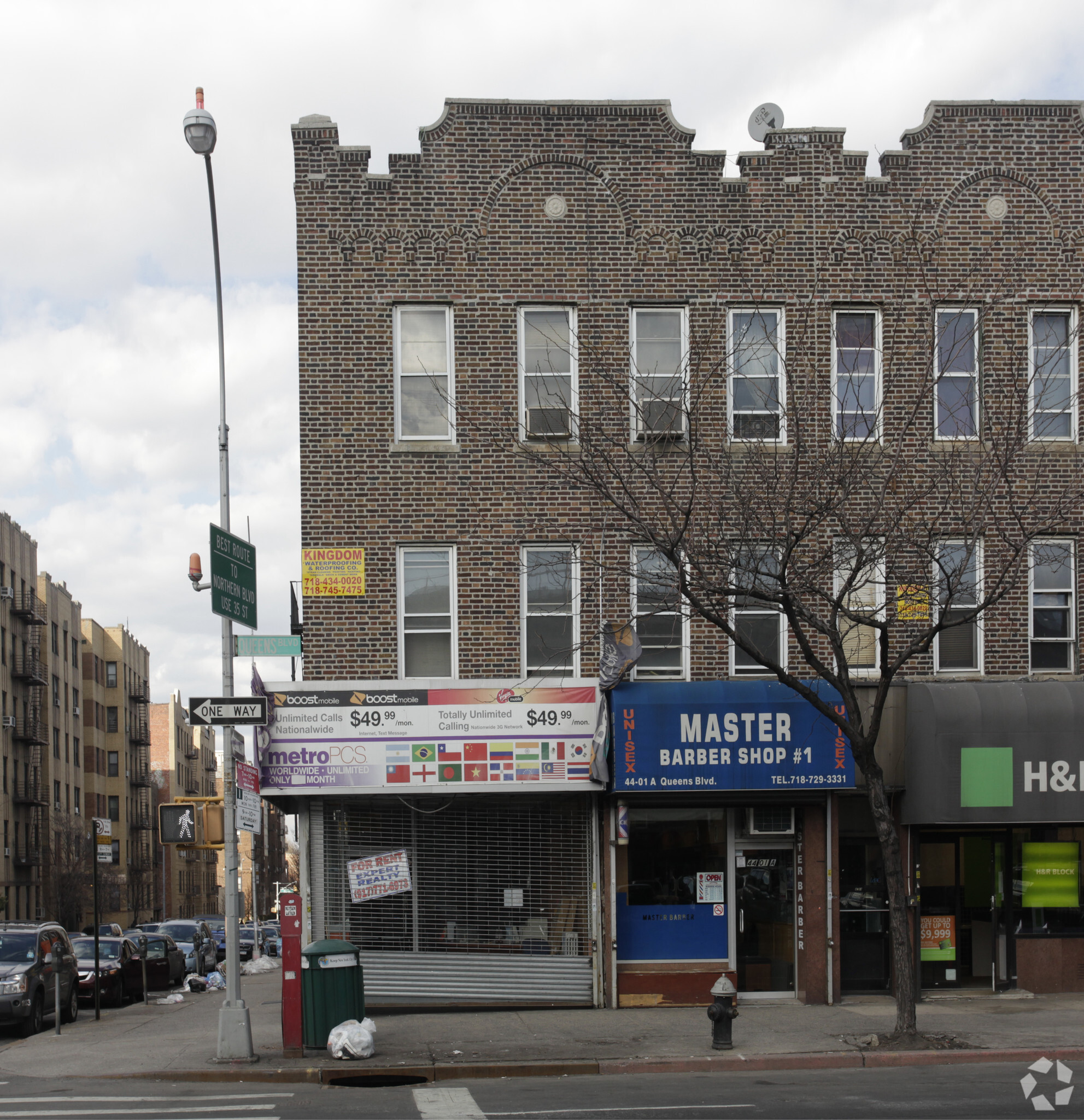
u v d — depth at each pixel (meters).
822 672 14.46
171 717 102.00
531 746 17.30
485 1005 17.27
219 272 15.02
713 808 17.86
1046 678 18.30
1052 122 19.05
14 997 18.64
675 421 18.23
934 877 18.23
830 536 17.94
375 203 18.42
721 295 18.55
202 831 14.65
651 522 16.70
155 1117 10.64
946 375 18.67
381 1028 15.66
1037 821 17.56
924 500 18.22
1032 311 18.80
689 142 18.73
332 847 17.50
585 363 18.17
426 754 17.23
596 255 18.52
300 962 13.86
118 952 25.72
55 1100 11.82
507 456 18.22
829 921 17.62
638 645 17.19
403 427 18.30
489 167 18.53
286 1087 12.51
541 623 18.16
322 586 17.95
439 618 18.09
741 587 15.15
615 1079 12.59
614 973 17.34
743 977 17.69
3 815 59.50
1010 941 18.17
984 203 18.88
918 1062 13.16
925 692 17.58
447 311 18.45
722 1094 11.42
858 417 18.52
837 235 18.70
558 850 17.66
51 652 68.75
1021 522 15.54
